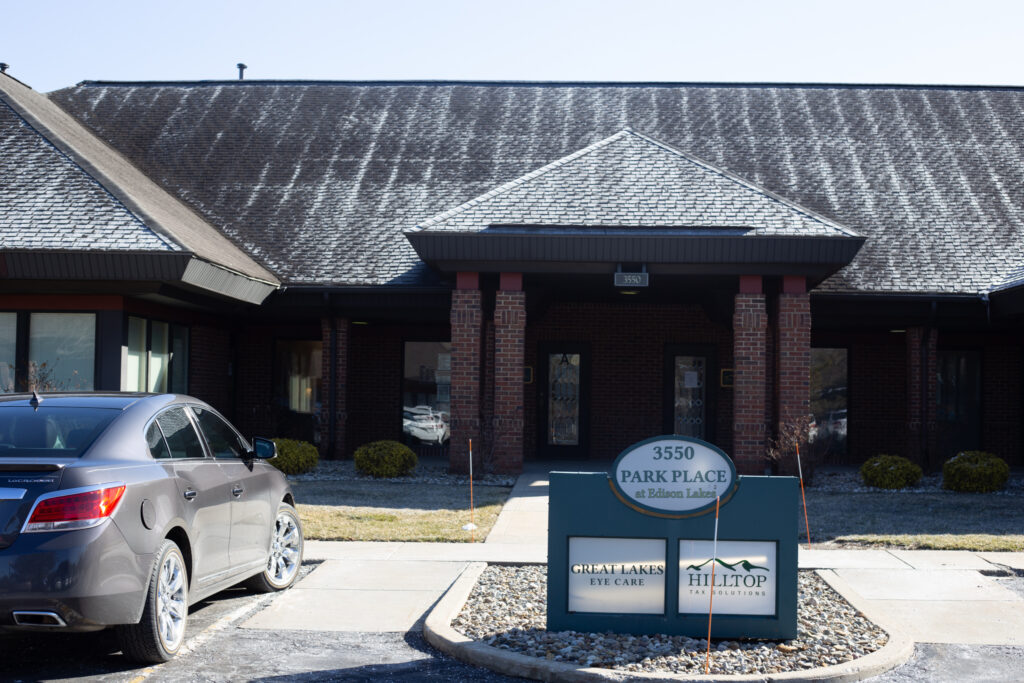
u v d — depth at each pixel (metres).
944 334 21.52
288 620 7.74
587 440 21.16
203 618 7.79
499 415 16.70
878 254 18.92
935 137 22.92
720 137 22.83
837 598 8.36
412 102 24.77
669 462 7.13
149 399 7.26
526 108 24.34
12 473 5.91
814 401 21.33
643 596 7.11
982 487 15.68
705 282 17.19
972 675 6.43
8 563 5.71
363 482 16.20
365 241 19.53
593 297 20.30
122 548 6.05
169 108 24.45
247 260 18.20
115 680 6.13
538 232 15.70
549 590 7.15
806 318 16.20
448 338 21.75
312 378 21.52
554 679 6.21
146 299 16.36
